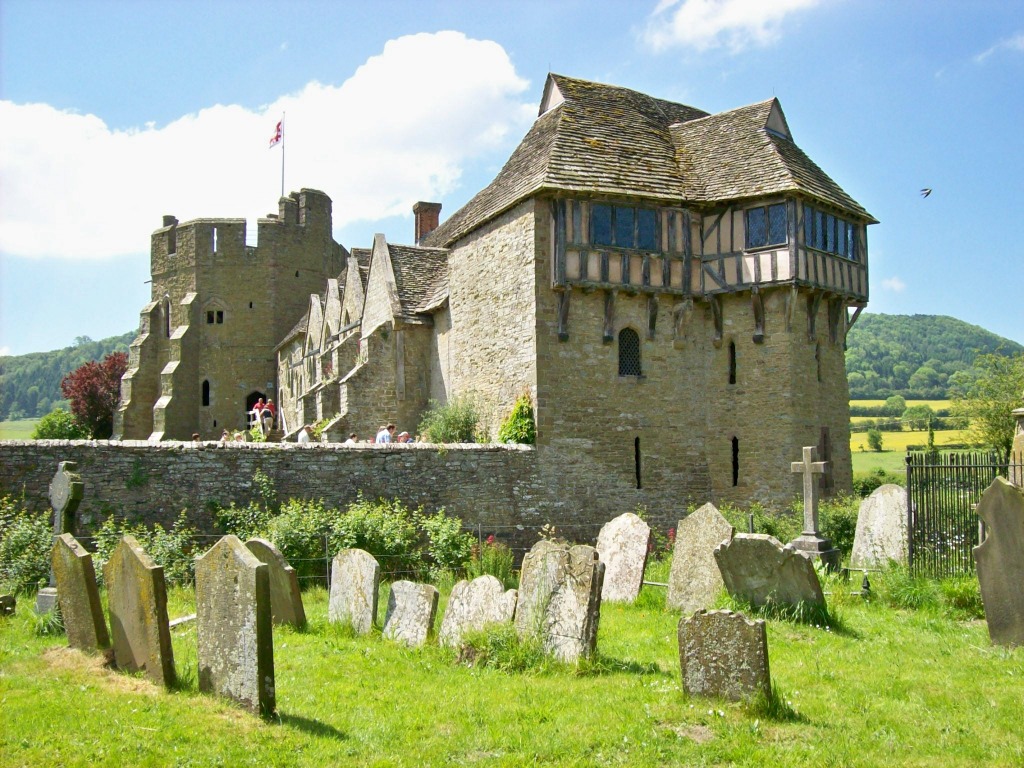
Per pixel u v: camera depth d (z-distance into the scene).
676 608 13.20
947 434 61.00
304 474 18.80
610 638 11.31
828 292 23.25
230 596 8.25
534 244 22.22
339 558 12.84
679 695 8.60
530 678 9.53
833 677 9.36
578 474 21.97
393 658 10.47
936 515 14.03
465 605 11.16
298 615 12.39
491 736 7.66
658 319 23.39
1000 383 42.81
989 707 8.32
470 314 25.75
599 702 8.52
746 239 22.86
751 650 8.17
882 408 76.50
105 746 7.05
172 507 17.67
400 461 19.77
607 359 22.70
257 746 7.22
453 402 25.89
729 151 24.14
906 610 12.79
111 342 130.62
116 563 9.30
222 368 55.81
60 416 61.12
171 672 8.65
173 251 57.91
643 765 6.97
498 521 20.70
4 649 10.01
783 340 22.52
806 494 15.27
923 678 9.30
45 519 16.19
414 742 7.54
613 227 22.64
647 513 22.66
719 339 23.47
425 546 18.84
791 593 11.97
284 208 57.38
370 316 31.86
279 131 58.09
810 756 7.11
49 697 8.16
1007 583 10.66
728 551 12.40
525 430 21.80
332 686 9.21
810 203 22.88
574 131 23.80
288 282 57.19
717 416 23.45
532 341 22.11
